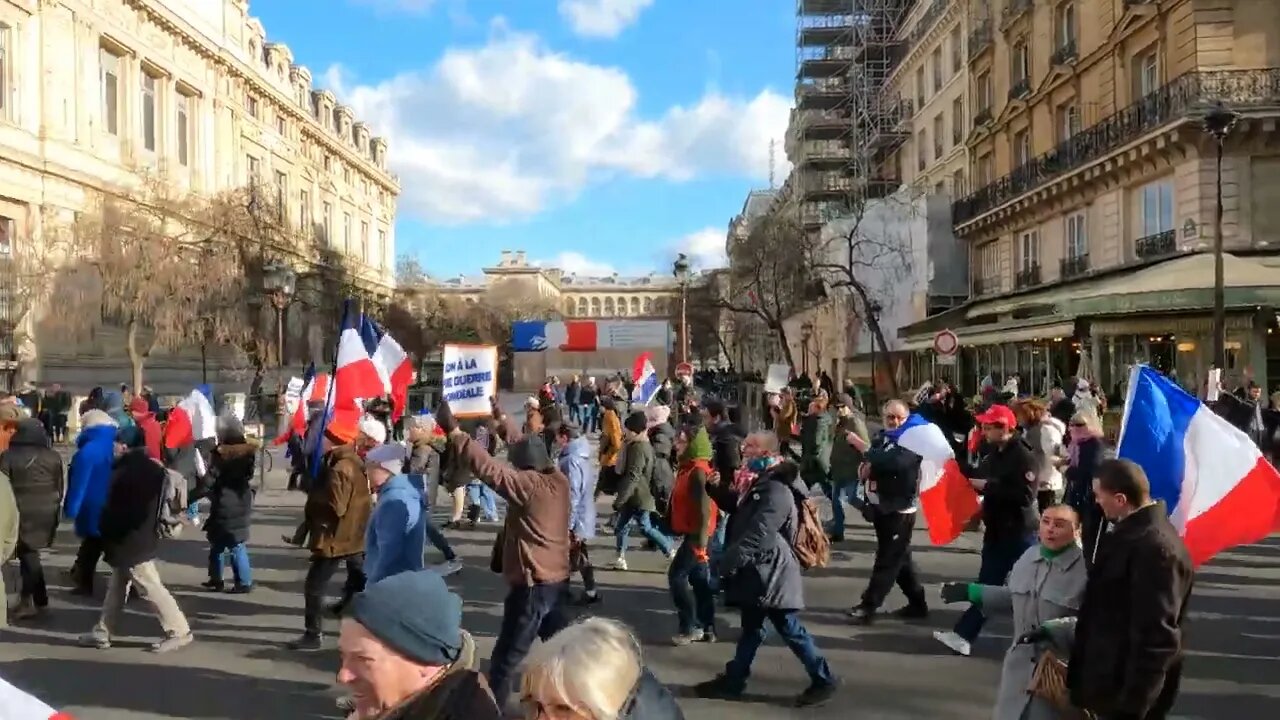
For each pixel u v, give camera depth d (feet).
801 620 28.50
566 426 31.37
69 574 33.73
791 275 138.10
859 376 146.51
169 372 122.83
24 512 28.40
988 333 90.84
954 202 131.34
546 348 152.15
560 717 7.70
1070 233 98.53
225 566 36.88
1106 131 87.51
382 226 244.63
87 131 113.80
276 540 42.75
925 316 131.23
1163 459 17.92
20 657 24.67
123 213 92.79
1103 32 91.35
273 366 115.44
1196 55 75.15
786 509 20.81
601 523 47.50
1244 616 28.50
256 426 64.85
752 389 97.55
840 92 198.80
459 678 8.32
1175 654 12.87
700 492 25.68
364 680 8.30
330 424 27.14
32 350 95.14
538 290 407.44
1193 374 76.79
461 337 206.08
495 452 46.93
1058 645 14.05
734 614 29.66
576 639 8.05
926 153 154.71
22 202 102.58
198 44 141.49
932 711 20.77
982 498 25.79
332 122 211.00
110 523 24.94
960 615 28.99
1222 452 17.57
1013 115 112.16
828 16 203.21
